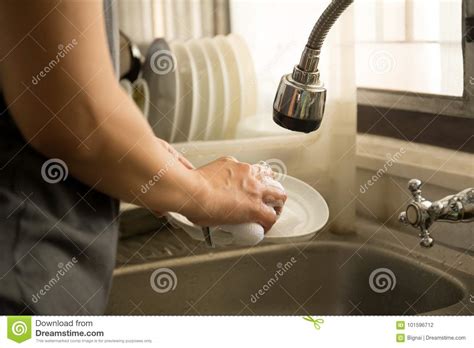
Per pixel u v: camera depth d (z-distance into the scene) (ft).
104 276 2.14
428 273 2.93
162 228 3.01
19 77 1.77
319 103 2.13
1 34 1.76
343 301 3.11
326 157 3.30
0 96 1.94
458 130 2.99
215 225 2.24
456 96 3.00
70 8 1.72
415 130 3.11
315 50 2.10
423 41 3.12
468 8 2.96
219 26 3.52
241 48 3.49
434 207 2.28
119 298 2.91
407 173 3.12
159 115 3.50
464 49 2.96
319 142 3.31
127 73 3.50
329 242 3.13
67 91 1.77
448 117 3.01
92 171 1.93
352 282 3.12
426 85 3.10
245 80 3.48
